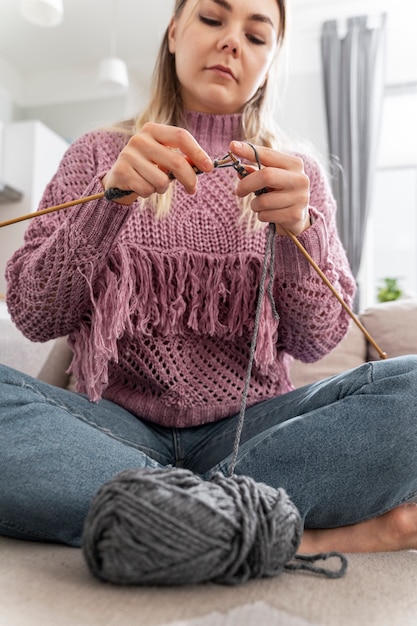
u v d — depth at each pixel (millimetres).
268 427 889
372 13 3787
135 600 538
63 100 4453
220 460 917
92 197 780
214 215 1047
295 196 798
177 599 543
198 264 1012
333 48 3754
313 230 908
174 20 1181
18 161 3463
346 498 776
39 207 1073
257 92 1213
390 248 3975
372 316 1612
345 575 657
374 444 764
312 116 3824
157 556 527
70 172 1066
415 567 720
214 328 994
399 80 3898
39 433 753
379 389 785
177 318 991
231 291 1013
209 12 1066
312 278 950
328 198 1147
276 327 996
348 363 1554
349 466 767
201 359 1007
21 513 736
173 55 1186
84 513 731
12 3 3680
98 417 901
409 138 3887
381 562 736
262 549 567
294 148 1258
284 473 773
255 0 1064
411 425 765
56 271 902
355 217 3594
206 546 532
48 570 629
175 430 1000
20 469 728
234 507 558
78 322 1010
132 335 982
